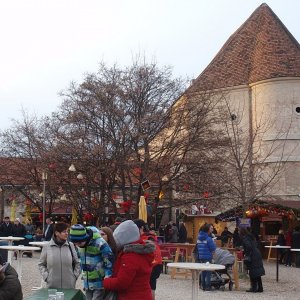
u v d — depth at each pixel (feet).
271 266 92.89
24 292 47.24
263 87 126.62
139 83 100.01
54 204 133.90
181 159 95.61
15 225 87.40
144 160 94.53
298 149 122.52
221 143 95.61
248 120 129.59
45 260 28.89
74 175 101.50
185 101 99.19
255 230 101.50
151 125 97.19
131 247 20.54
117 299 20.77
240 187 85.46
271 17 142.00
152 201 100.01
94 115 98.73
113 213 106.73
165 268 72.33
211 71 139.13
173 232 98.43
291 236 94.79
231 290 56.34
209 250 51.57
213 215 110.63
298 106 124.26
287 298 50.75
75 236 24.41
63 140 100.94
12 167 138.92
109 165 95.50
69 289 26.55
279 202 109.81
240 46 141.59
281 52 130.41
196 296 35.53
